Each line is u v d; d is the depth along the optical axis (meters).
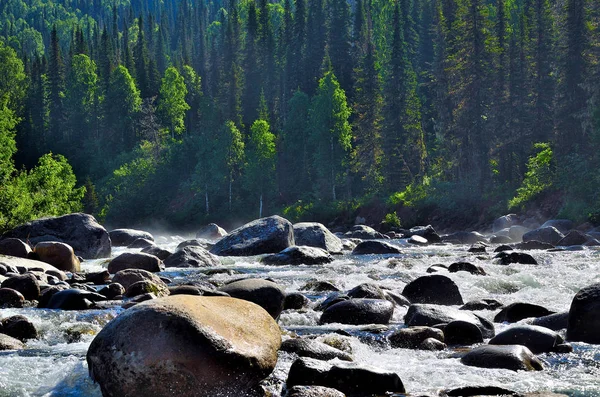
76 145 98.06
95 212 77.88
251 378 5.89
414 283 11.50
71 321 9.64
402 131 62.56
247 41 93.38
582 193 36.03
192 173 80.50
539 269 14.90
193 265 18.95
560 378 6.44
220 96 86.88
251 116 86.12
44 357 7.41
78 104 101.06
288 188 71.56
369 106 64.75
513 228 34.78
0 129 51.47
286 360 6.80
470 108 51.97
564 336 8.43
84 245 22.89
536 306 9.48
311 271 16.56
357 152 65.12
